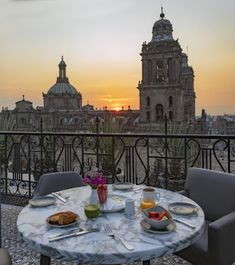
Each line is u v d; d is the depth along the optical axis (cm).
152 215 172
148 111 5212
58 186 294
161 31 5212
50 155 539
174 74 5122
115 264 148
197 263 212
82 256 144
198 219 184
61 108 7081
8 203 486
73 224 174
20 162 570
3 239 342
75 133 470
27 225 178
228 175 260
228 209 248
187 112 5600
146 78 5259
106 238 159
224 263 201
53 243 154
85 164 543
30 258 298
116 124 666
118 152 557
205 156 424
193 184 280
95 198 201
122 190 250
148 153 469
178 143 557
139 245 151
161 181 559
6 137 541
